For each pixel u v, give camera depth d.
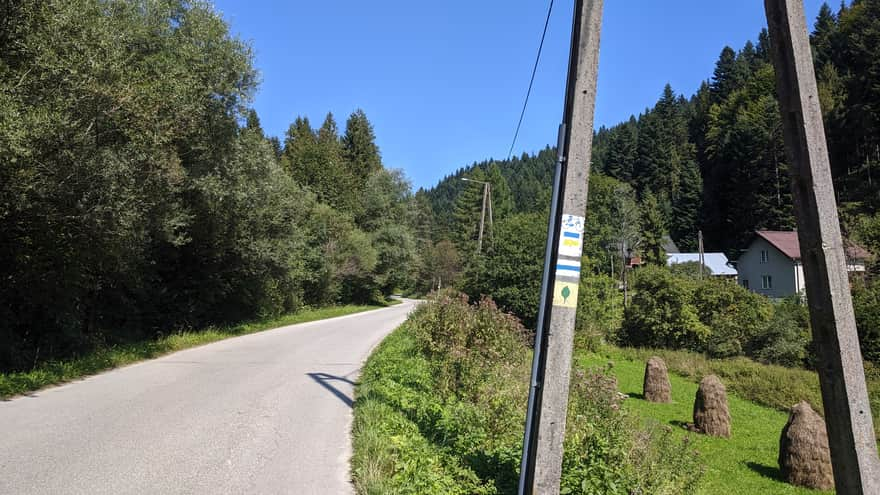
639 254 64.75
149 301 21.31
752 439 11.92
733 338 27.70
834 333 4.11
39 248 12.77
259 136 23.33
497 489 5.19
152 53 14.45
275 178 24.36
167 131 12.88
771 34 4.47
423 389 10.07
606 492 4.94
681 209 78.00
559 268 4.37
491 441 6.37
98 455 6.07
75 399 8.98
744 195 67.19
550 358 4.34
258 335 22.27
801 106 4.26
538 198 75.81
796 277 48.16
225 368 12.93
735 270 63.09
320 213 45.53
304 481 5.62
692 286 29.75
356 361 14.84
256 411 8.58
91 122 10.98
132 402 8.86
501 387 8.41
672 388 18.89
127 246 15.34
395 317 36.22
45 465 5.68
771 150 64.44
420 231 87.25
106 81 10.70
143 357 14.32
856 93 51.28
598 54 4.41
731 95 85.31
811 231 4.25
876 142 49.78
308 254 42.25
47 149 10.22
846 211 33.81
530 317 24.34
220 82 16.47
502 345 11.64
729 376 21.16
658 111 97.81
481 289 25.50
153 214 16.56
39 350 13.41
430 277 73.38
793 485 8.89
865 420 4.05
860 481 3.98
